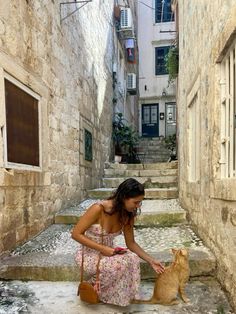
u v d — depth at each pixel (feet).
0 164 9.18
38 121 12.43
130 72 44.01
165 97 49.55
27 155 11.35
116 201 7.17
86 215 7.26
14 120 10.31
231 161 8.05
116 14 32.14
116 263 7.07
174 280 7.53
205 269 9.02
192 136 14.42
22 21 10.84
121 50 37.14
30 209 11.65
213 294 8.13
